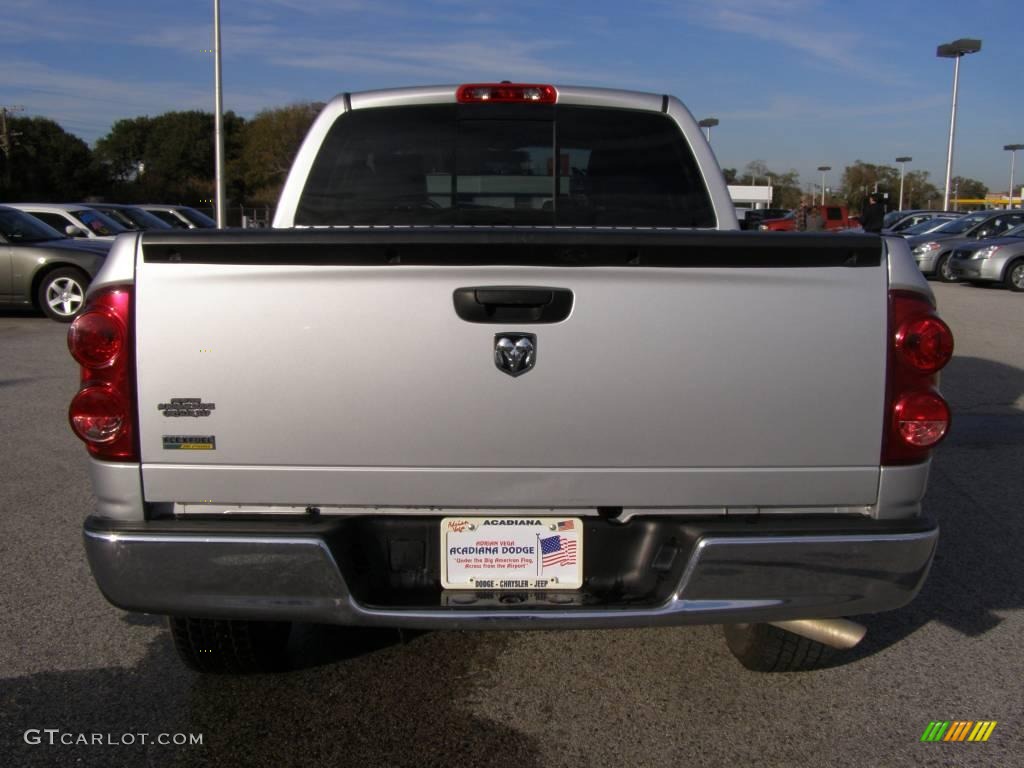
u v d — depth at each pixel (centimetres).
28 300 1376
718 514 276
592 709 332
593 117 414
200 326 262
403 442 265
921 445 273
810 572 270
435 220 415
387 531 278
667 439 266
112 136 7538
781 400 267
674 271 261
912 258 274
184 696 339
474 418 264
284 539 264
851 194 8262
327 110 412
